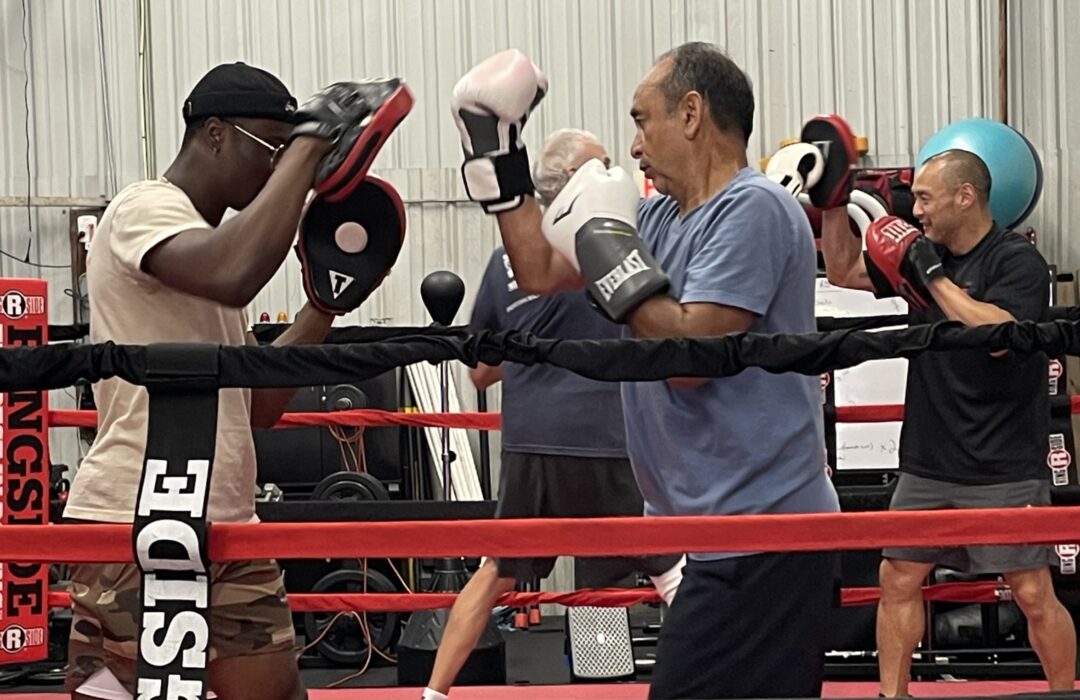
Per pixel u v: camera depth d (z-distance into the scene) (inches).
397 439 220.1
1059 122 243.3
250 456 78.4
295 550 68.2
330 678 189.2
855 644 168.1
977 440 122.4
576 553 67.9
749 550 67.8
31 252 252.5
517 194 74.4
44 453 141.9
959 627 175.8
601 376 66.4
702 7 248.8
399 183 250.7
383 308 251.3
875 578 168.6
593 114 250.2
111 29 252.7
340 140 67.2
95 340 75.6
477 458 247.6
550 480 126.1
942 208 123.3
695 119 76.6
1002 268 121.6
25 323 135.7
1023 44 244.7
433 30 251.1
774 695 73.8
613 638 181.3
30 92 252.8
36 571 148.8
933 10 245.0
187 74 253.3
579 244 70.9
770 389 74.4
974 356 120.9
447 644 120.0
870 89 245.9
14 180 252.7
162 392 67.1
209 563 67.8
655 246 82.1
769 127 248.7
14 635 147.0
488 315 129.3
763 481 74.2
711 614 73.9
